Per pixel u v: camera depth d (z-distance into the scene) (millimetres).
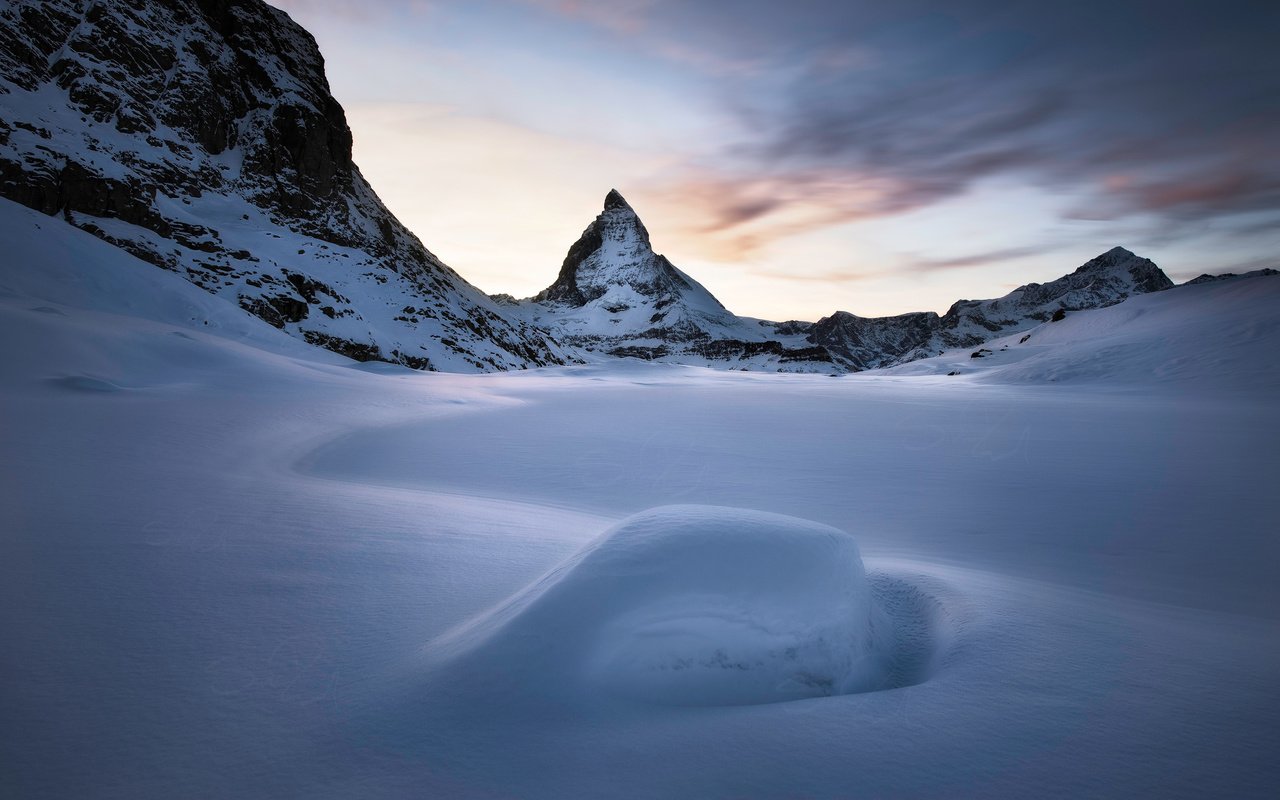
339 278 72500
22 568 3617
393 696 2334
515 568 4203
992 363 82000
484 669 2434
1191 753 2041
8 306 18922
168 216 54094
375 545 4637
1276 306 47406
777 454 14797
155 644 2746
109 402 13141
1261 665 2889
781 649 2668
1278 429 20438
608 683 2422
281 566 3982
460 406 23656
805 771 1936
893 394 43094
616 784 1855
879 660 3057
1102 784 1871
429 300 81062
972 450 15883
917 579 4242
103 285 33438
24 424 9344
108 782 1824
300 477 8641
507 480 10492
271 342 38938
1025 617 3418
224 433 11305
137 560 3891
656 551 2975
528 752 2006
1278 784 1870
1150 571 6285
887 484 11203
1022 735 2152
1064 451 15734
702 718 2270
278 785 1825
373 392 24125
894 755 2031
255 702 2291
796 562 3012
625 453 14172
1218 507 9461
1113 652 2957
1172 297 66500
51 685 2350
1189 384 39562
